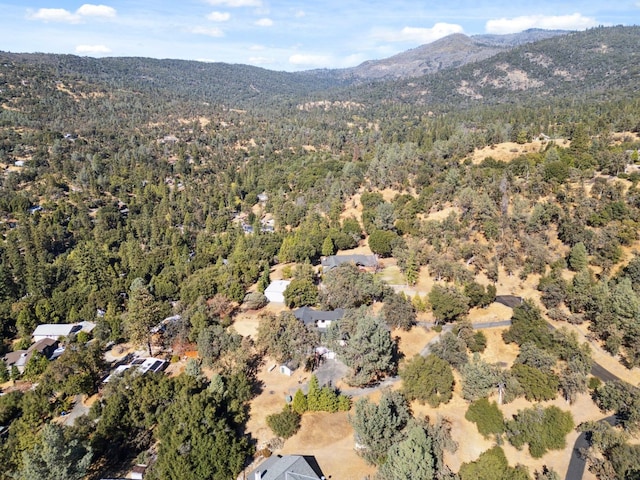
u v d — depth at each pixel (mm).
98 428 57656
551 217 108562
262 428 63281
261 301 96688
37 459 48125
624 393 64000
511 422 62031
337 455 58438
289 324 79188
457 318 86438
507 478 51719
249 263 114438
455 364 73875
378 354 69750
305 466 53469
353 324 77062
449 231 111062
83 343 84125
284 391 71188
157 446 59688
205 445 53375
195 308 90625
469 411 64375
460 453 59094
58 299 103938
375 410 57875
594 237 98062
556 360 73000
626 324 76875
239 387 66438
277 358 76375
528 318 80250
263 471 54062
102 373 79125
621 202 104000
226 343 76938
